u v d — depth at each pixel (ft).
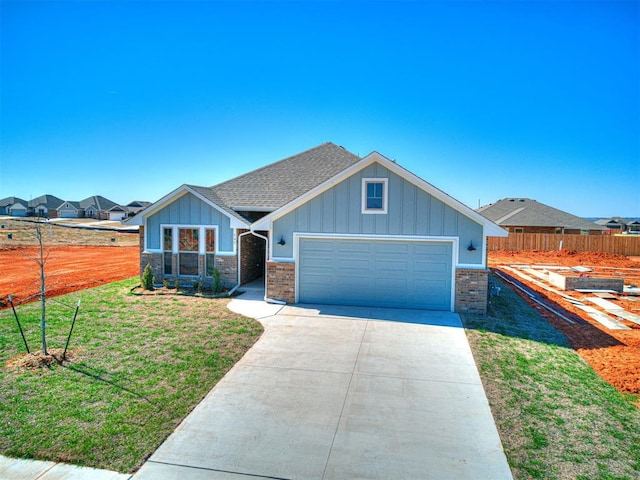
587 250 113.91
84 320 36.37
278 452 18.39
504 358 29.17
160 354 28.78
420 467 17.46
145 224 52.54
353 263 42.42
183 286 50.93
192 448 18.57
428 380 25.54
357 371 26.73
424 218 40.40
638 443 19.26
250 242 55.62
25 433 19.21
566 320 40.88
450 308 40.63
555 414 21.71
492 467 17.48
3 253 92.38
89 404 21.84
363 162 40.91
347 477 16.83
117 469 17.15
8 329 33.01
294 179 59.88
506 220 134.41
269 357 28.84
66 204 245.04
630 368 28.07
